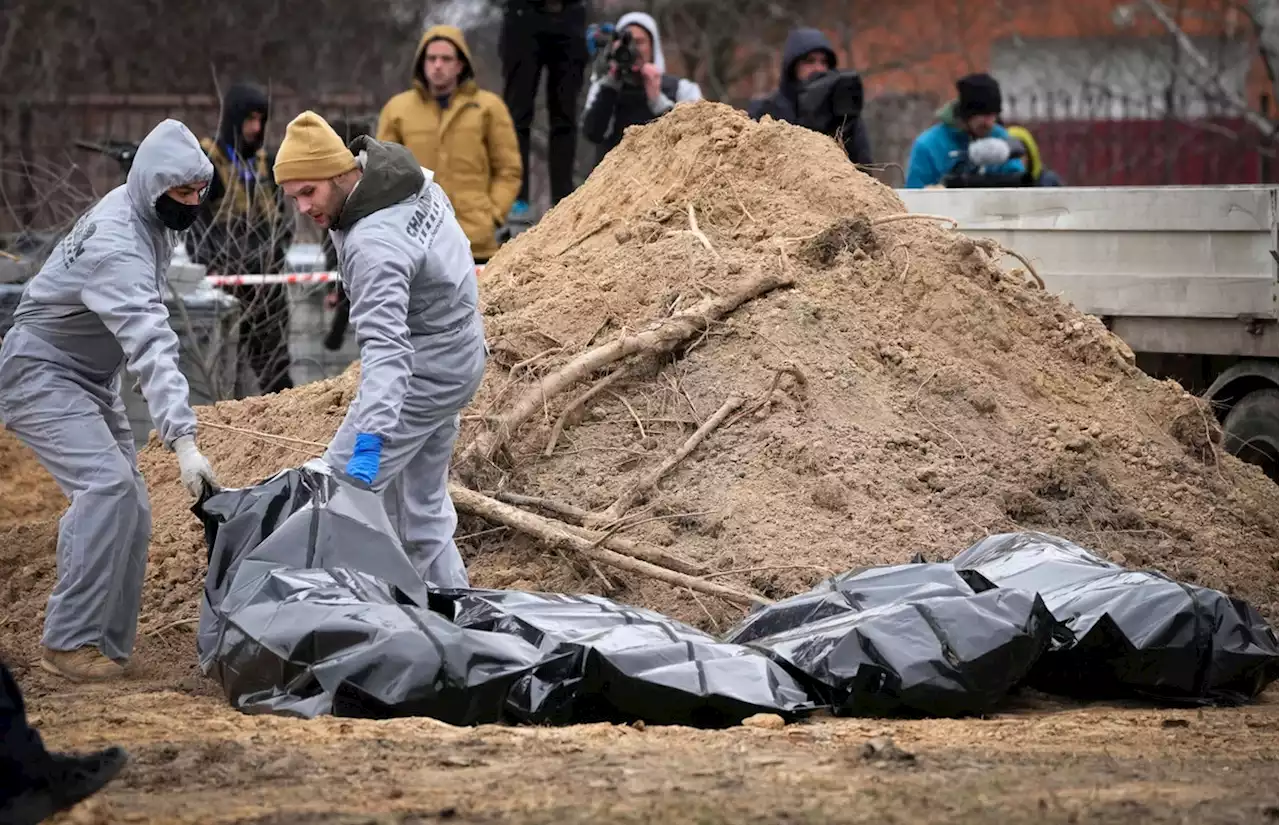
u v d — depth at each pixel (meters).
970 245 24.33
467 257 18.23
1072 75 73.19
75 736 14.12
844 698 15.66
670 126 26.52
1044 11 73.62
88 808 11.38
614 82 32.44
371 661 14.76
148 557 20.73
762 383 21.73
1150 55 68.69
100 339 17.73
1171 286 27.97
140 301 17.09
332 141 17.27
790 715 15.31
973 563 18.33
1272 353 27.02
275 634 15.11
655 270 23.44
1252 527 22.56
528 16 34.94
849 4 71.19
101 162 50.00
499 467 21.27
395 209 17.42
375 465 16.95
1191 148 64.44
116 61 57.97
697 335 22.52
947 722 15.42
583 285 23.64
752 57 67.12
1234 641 16.78
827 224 24.39
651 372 22.41
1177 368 29.23
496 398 21.80
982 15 73.25
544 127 50.66
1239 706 16.80
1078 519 21.23
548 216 27.14
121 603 18.00
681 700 15.11
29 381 17.56
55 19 57.75
